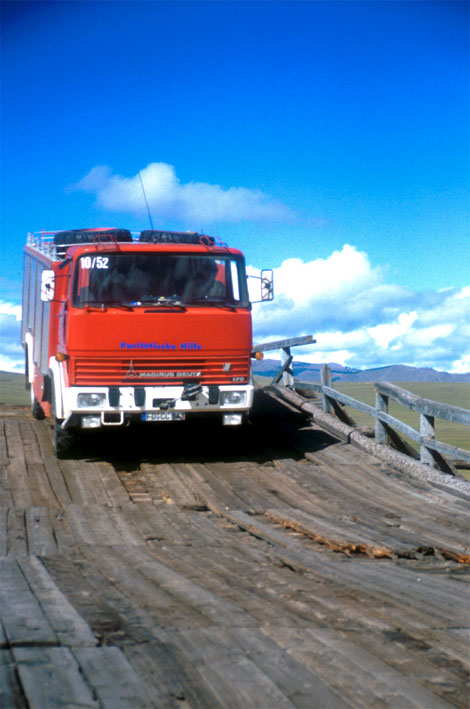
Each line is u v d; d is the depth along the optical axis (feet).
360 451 41.09
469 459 32.42
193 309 36.55
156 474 36.06
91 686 11.00
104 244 36.35
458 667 12.66
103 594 16.89
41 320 44.83
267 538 25.04
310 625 14.84
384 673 12.20
